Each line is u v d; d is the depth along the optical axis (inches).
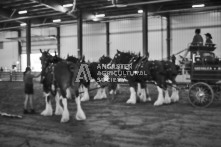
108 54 1320.1
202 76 414.0
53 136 265.0
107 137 256.7
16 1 1079.6
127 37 1266.0
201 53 431.5
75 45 1444.4
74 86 339.6
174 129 285.3
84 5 1109.1
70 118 353.7
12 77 1428.4
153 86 912.9
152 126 300.8
